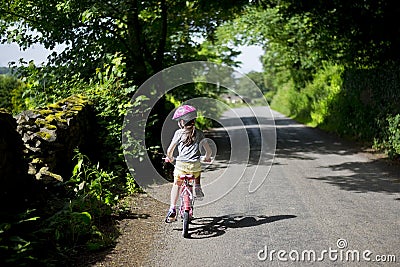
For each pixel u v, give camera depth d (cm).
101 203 649
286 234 598
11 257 428
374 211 709
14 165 538
